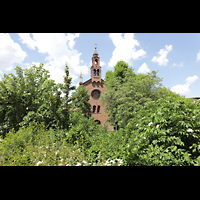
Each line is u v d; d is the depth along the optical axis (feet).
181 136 13.19
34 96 27.84
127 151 13.96
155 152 12.57
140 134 15.85
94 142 18.29
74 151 16.07
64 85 26.04
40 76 29.94
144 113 18.22
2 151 14.64
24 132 19.08
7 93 25.73
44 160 13.35
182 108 14.71
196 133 13.44
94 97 99.60
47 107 23.93
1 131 26.17
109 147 16.44
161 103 16.98
